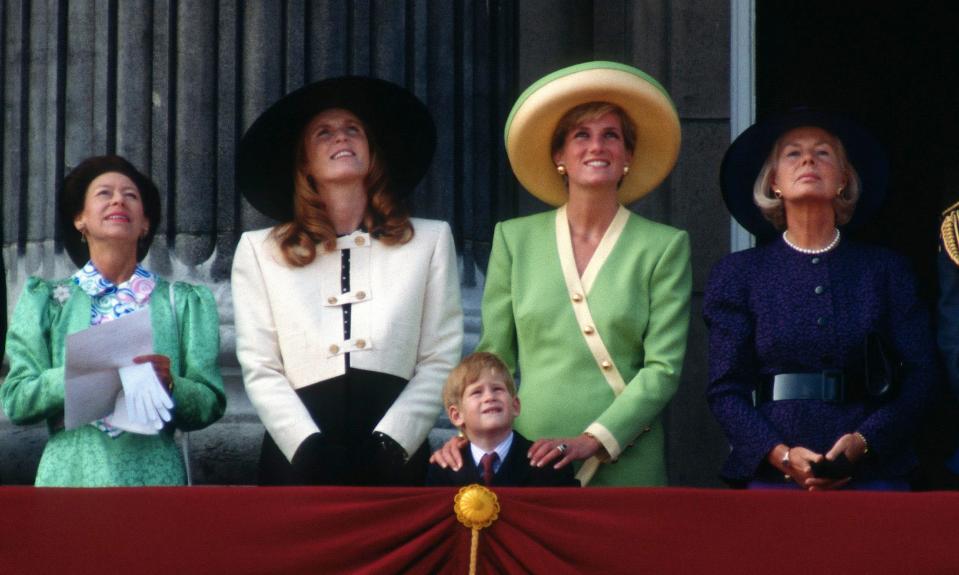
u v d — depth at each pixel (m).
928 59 38.38
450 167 31.77
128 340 25.30
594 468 26.23
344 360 26.19
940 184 38.03
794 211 26.59
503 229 27.92
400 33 31.61
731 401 25.70
